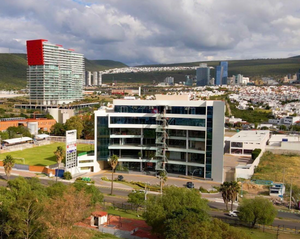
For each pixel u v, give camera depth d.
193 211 77.75
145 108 152.00
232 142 197.12
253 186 134.62
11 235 74.38
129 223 92.50
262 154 192.62
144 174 151.50
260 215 91.81
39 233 74.00
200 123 143.00
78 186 99.81
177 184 136.38
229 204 116.12
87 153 159.12
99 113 152.12
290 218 105.56
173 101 147.50
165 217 78.69
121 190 128.75
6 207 77.38
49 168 152.25
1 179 137.00
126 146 152.88
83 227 85.50
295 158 183.75
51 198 86.81
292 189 130.25
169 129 150.00
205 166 143.62
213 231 67.38
